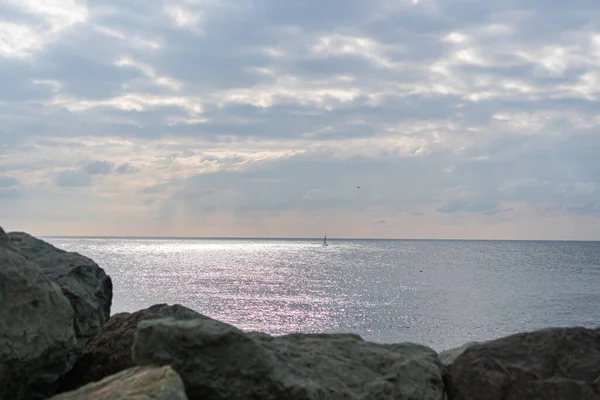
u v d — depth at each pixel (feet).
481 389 23.61
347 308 166.20
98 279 29.63
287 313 155.12
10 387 20.43
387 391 21.86
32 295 20.13
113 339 24.58
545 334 24.58
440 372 24.12
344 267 369.09
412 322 140.87
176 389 16.25
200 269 335.26
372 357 23.54
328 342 24.25
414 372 23.32
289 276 286.46
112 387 16.98
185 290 209.77
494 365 23.88
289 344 22.95
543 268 371.76
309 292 209.26
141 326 19.29
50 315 20.68
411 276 293.84
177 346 18.75
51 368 22.22
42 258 28.86
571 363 23.63
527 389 23.18
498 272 328.70
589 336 24.35
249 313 154.51
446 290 220.84
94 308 27.20
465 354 24.48
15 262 20.16
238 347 18.69
